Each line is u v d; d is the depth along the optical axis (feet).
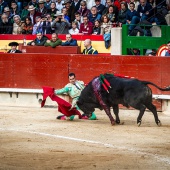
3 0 87.97
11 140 50.52
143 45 74.74
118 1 78.07
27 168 39.99
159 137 51.65
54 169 39.65
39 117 64.08
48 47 77.05
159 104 68.18
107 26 76.43
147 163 41.52
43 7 83.20
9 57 75.31
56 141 50.08
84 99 59.88
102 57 71.31
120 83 57.72
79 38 77.82
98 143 49.08
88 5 80.43
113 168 39.99
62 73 73.15
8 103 75.25
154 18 75.77
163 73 68.39
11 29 83.51
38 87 74.23
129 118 63.31
